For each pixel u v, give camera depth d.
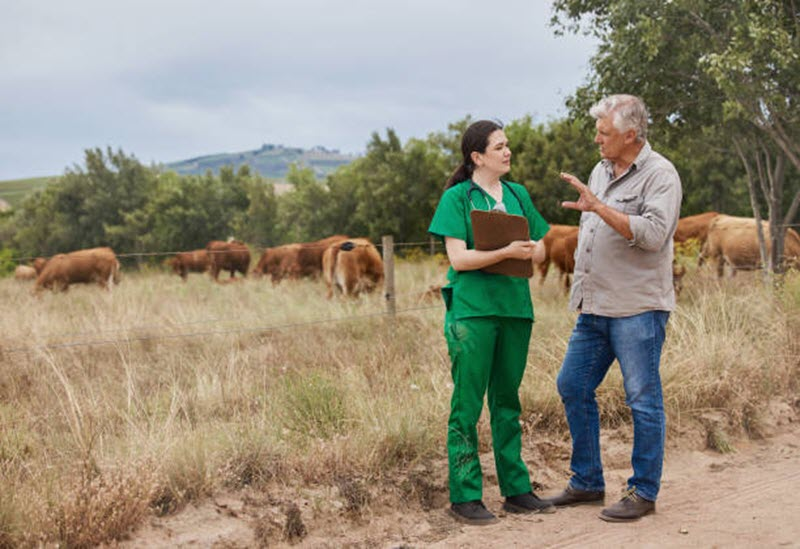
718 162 20.84
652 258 3.77
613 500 4.06
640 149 3.79
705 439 4.93
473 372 3.79
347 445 4.25
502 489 3.96
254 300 11.54
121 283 15.62
